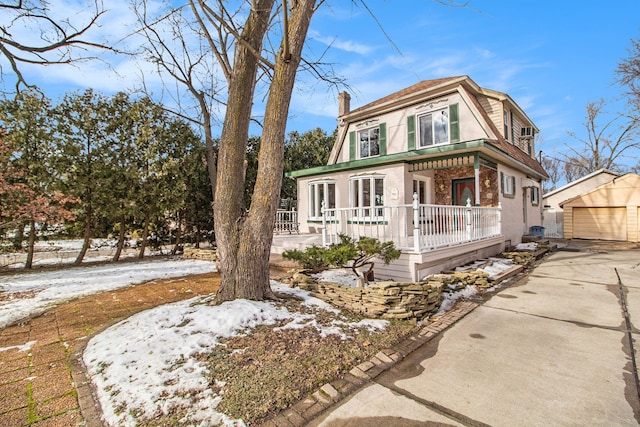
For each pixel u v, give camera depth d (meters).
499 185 10.50
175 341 3.38
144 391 2.55
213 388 2.61
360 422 2.26
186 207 13.50
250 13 4.83
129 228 12.71
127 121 11.40
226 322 3.77
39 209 8.73
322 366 3.02
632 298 5.52
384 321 4.29
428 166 10.12
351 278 6.37
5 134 8.52
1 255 10.53
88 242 11.21
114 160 11.09
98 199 10.70
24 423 2.25
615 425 2.22
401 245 6.64
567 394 2.61
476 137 10.41
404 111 12.25
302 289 5.56
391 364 3.16
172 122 12.71
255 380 2.73
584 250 12.56
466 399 2.55
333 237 8.10
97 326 4.33
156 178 11.77
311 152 22.30
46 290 6.64
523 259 8.96
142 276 8.06
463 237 7.96
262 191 4.56
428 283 5.20
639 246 13.59
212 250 11.24
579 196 16.84
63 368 3.11
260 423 2.23
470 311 4.90
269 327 3.81
